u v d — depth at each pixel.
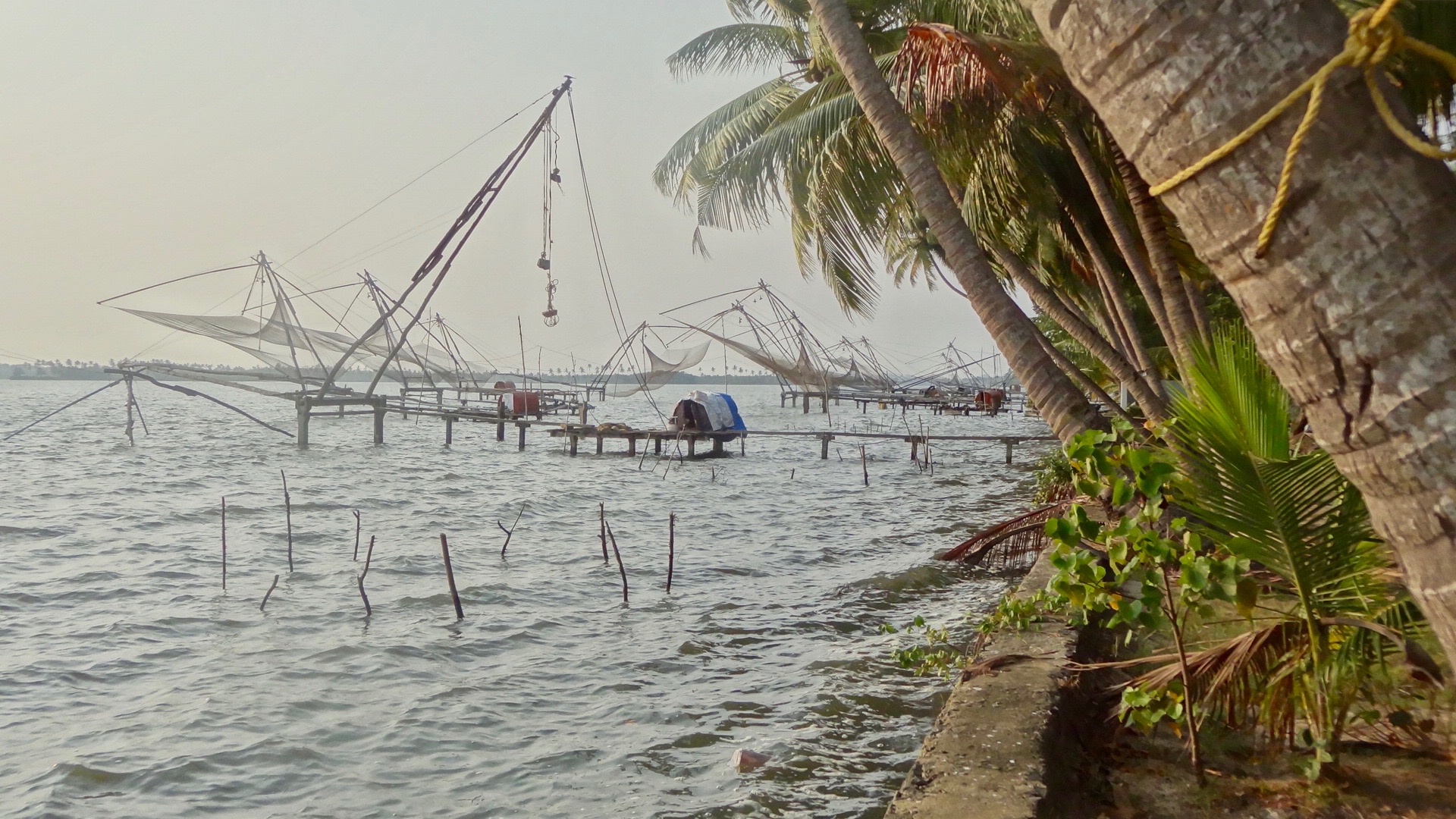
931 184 6.43
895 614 11.40
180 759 7.16
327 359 44.31
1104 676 5.89
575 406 57.59
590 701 8.47
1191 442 4.00
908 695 8.42
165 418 70.12
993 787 3.92
